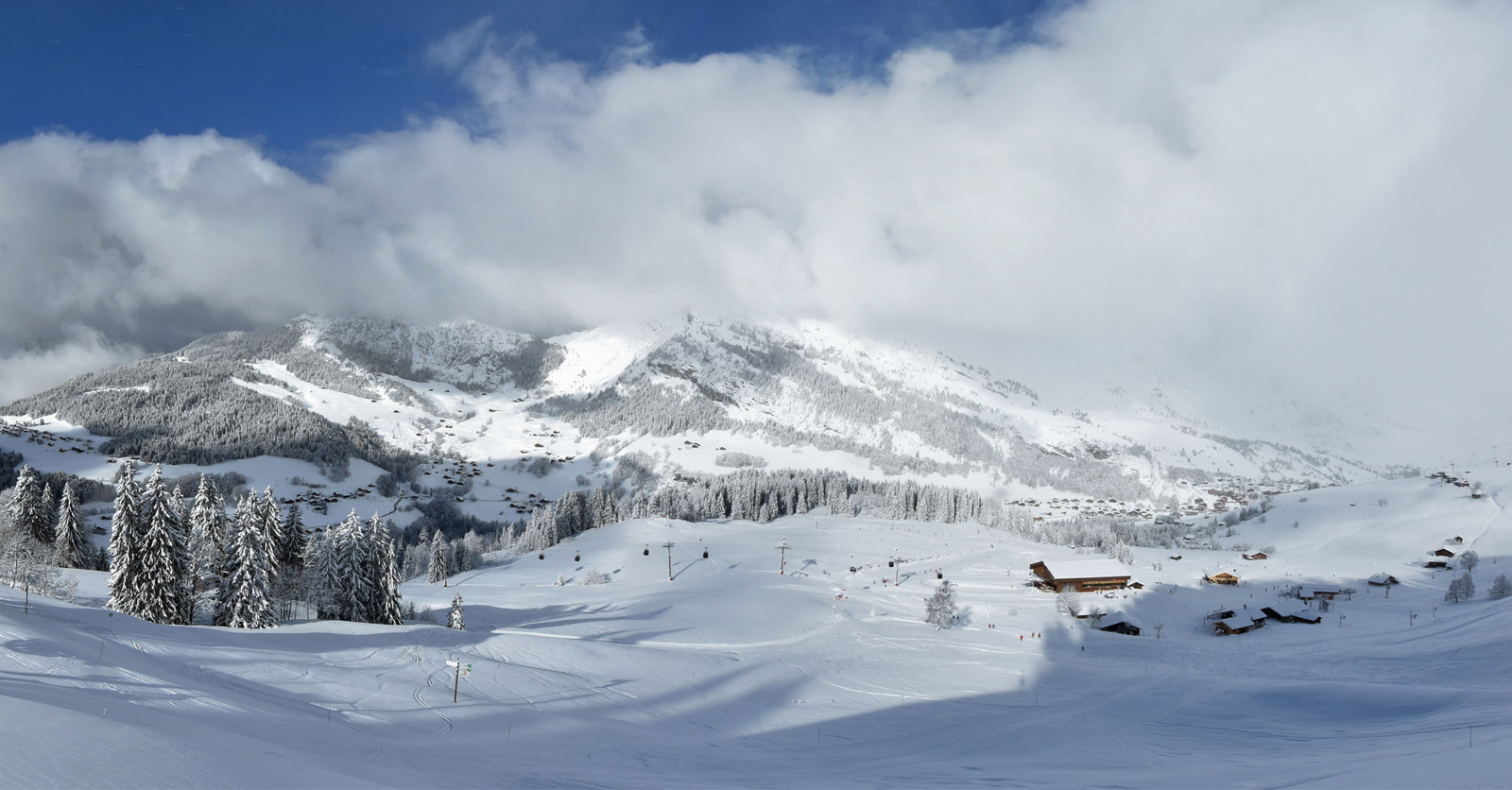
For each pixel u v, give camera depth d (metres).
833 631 116.19
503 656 74.94
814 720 69.25
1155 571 173.88
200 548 89.94
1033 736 59.81
